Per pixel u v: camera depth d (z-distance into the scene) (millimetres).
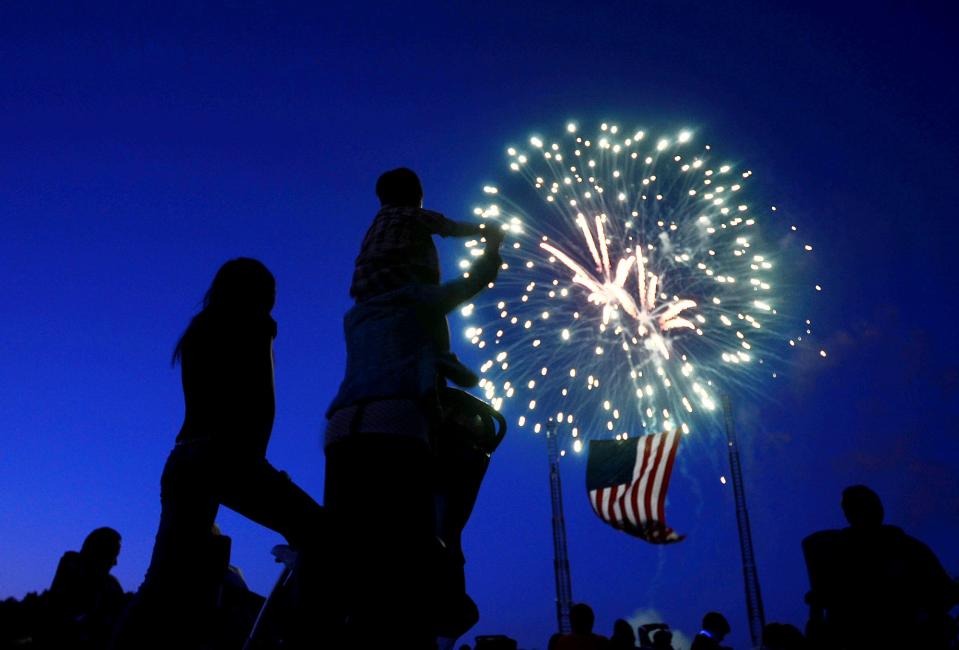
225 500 2943
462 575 2746
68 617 4762
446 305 2871
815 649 5496
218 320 3227
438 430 2791
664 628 8938
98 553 4977
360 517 2586
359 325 2893
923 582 5066
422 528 2590
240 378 3100
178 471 2957
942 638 4949
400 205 3277
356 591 2541
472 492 3021
